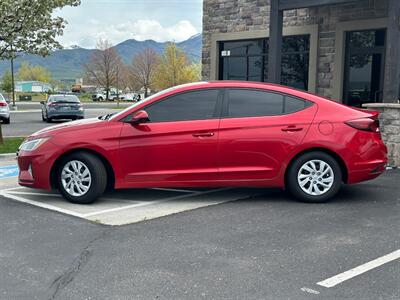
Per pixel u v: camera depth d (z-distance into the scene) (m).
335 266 4.37
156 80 57.34
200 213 6.23
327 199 6.68
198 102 6.76
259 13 15.02
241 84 6.85
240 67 15.98
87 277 4.21
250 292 3.87
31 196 7.30
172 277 4.18
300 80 14.33
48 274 4.29
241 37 15.56
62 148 6.64
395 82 9.59
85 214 6.23
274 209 6.38
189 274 4.24
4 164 10.48
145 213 6.26
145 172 6.62
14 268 4.43
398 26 9.48
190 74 56.25
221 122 6.64
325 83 13.54
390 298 3.74
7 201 6.99
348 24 12.84
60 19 12.59
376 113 6.92
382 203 6.64
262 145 6.59
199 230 5.49
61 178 6.78
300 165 6.63
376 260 4.50
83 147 6.60
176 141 6.58
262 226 5.61
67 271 4.35
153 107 6.74
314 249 4.80
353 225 5.61
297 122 6.62
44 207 6.61
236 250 4.81
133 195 7.30
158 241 5.12
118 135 6.60
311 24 13.71
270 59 12.48
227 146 6.59
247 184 6.68
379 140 6.81
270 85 6.88
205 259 4.58
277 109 6.74
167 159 6.60
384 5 12.12
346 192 7.32
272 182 6.69
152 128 6.60
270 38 12.45
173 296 3.82
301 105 6.75
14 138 14.79
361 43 12.87
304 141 6.57
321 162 6.63
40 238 5.27
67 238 5.26
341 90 13.20
